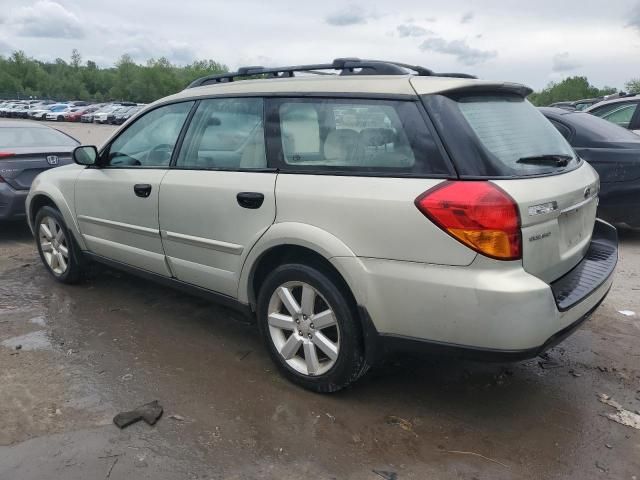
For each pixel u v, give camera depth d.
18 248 6.79
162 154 4.20
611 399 3.44
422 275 2.85
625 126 8.66
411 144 2.98
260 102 3.62
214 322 4.48
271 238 3.35
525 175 2.92
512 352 2.76
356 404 3.32
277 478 2.70
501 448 2.95
